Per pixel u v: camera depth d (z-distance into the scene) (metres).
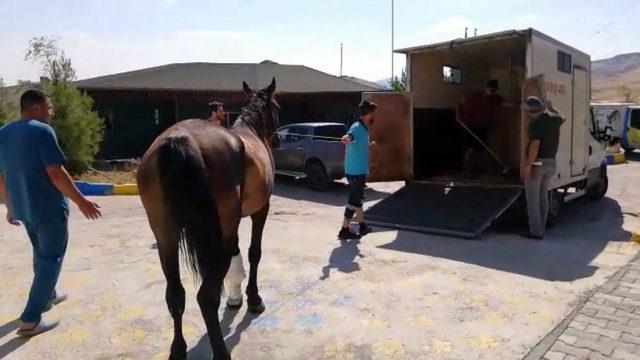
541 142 7.36
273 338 4.28
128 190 12.62
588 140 10.21
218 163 3.47
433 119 10.40
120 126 18.81
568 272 5.98
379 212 8.80
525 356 3.92
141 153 19.19
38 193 4.26
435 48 9.11
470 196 8.69
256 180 4.11
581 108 9.84
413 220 8.27
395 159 9.61
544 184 7.64
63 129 13.75
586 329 4.38
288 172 13.92
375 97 9.38
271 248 7.07
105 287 5.56
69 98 14.02
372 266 6.21
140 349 4.12
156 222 3.44
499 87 11.56
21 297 5.33
